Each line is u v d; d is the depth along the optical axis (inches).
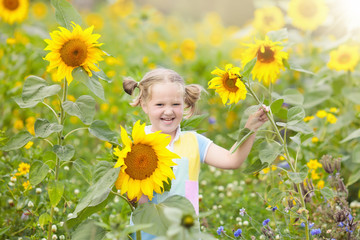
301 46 345.1
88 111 143.4
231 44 527.2
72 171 219.1
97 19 494.0
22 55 283.6
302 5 280.2
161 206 130.5
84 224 133.8
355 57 244.5
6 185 182.4
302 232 176.1
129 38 430.6
